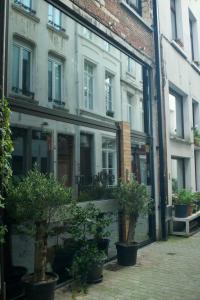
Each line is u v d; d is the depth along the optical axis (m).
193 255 8.03
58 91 6.54
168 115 10.77
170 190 10.49
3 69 4.99
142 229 9.15
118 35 8.32
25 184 4.91
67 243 6.09
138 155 9.16
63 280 6.03
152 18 10.17
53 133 6.28
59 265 6.06
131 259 7.13
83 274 5.90
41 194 4.77
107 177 7.76
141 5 10.05
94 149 7.41
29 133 5.73
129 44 8.83
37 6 6.09
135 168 8.95
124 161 8.22
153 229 9.56
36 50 6.05
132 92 9.19
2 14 5.05
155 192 9.68
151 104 9.99
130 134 8.68
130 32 8.92
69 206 5.53
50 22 6.40
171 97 12.18
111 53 8.27
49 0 6.26
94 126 7.45
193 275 6.55
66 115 6.62
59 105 6.54
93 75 7.62
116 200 7.58
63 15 6.72
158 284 6.05
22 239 5.38
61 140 6.48
